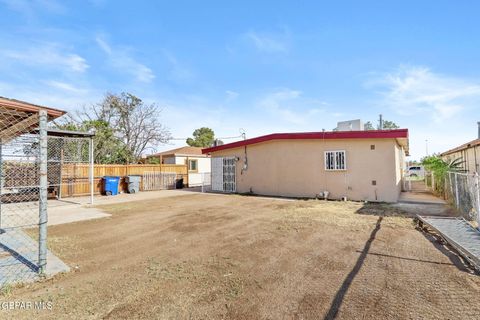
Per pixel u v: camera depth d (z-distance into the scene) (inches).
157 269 155.5
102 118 1009.5
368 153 437.1
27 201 455.8
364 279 136.6
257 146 559.8
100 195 595.8
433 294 119.6
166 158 1023.6
